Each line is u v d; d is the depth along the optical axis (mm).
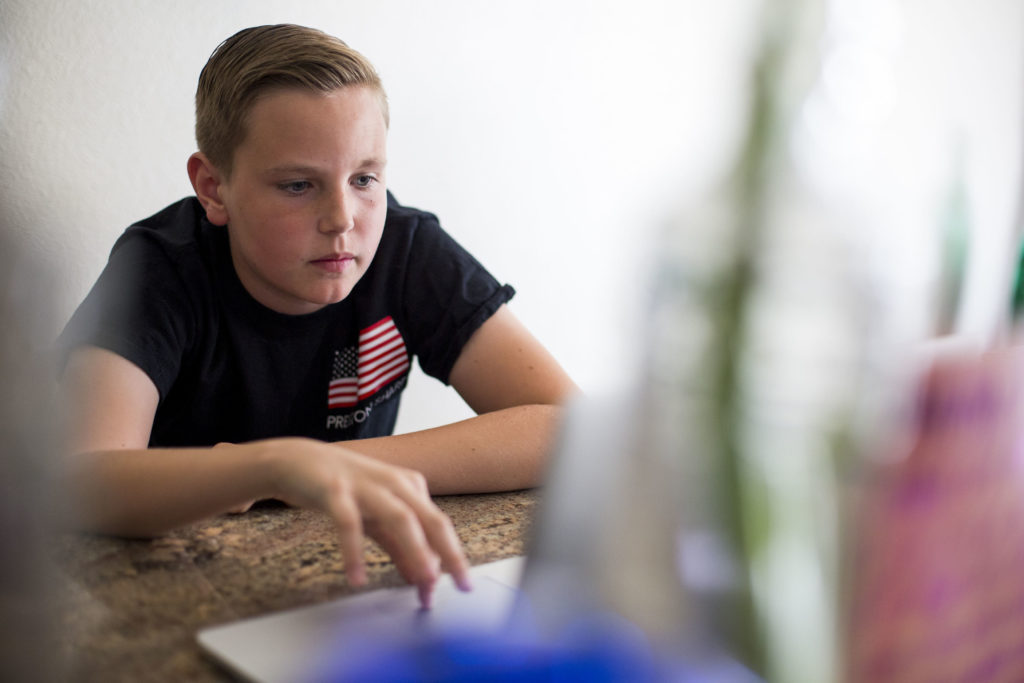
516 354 1218
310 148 986
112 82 1738
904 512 302
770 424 286
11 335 252
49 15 1627
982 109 2717
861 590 303
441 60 2168
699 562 310
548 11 2295
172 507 650
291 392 1245
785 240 266
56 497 306
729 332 278
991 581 331
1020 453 324
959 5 2711
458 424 894
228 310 1170
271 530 688
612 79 2422
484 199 2305
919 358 303
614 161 2463
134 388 1006
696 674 313
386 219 1297
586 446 355
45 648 314
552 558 378
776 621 302
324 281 1056
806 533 298
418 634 486
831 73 261
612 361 338
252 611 539
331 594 567
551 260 2426
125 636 500
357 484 607
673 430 302
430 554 562
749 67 264
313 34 1036
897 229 283
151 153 1810
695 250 277
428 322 1257
